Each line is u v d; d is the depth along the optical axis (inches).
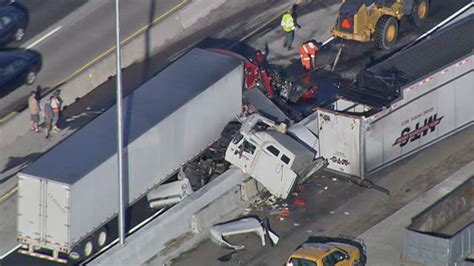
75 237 7504.9
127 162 7731.3
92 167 7524.6
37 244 7564.0
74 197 7421.3
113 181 7642.7
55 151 7677.2
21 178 7485.2
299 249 7313.0
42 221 7500.0
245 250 7701.8
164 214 7721.5
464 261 7426.2
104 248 7731.3
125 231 7805.1
